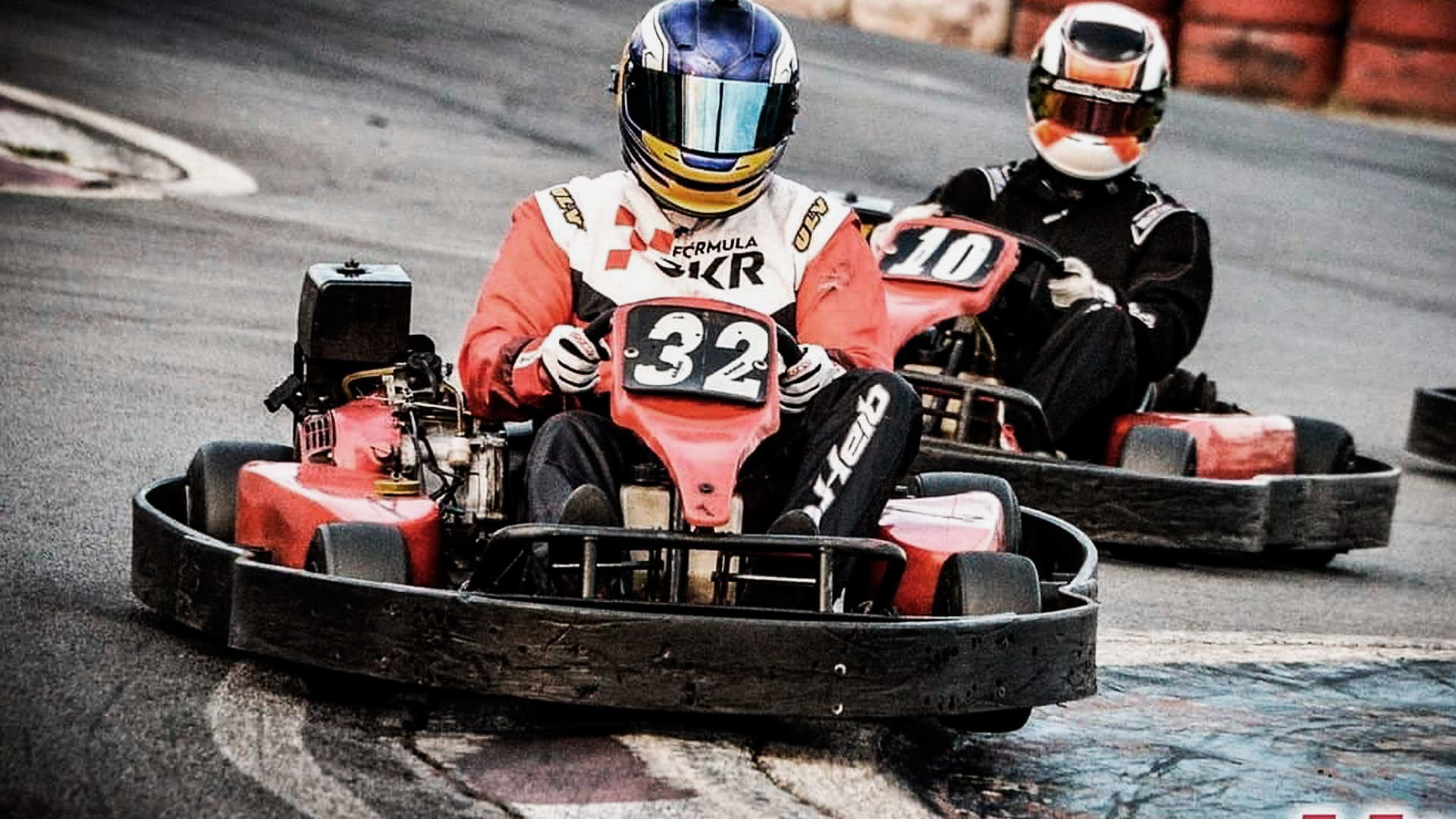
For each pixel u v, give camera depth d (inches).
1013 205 449.1
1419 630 360.2
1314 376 634.2
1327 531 417.7
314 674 244.1
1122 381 412.5
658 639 227.0
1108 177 441.7
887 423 260.8
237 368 459.8
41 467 357.7
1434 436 536.7
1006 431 402.3
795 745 245.0
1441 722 290.2
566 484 253.6
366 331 300.5
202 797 207.8
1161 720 279.6
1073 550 303.7
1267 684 306.2
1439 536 469.4
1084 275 422.3
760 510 265.1
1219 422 422.0
